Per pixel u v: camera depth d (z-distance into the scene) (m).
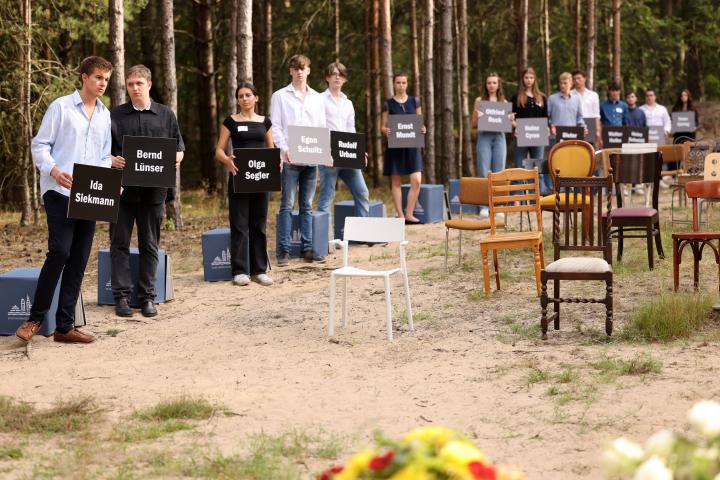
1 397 7.61
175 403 7.31
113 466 6.07
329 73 14.69
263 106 29.62
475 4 34.75
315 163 13.36
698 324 9.33
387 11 23.98
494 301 11.00
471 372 8.16
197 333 10.12
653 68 39.69
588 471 5.75
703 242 10.66
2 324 10.16
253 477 5.76
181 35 33.44
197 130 38.69
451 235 16.11
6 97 22.23
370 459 3.07
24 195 21.38
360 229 10.02
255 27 31.75
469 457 2.98
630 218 12.19
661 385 7.38
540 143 17.95
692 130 24.84
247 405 7.45
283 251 13.81
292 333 9.97
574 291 11.21
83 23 23.34
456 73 37.16
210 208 23.77
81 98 9.48
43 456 6.28
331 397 7.61
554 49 37.97
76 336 9.77
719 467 3.15
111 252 11.03
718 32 40.19
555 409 6.92
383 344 9.37
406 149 17.00
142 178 10.64
